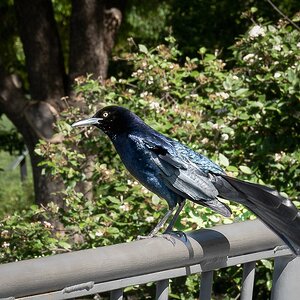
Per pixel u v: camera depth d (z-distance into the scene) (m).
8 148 13.79
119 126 4.05
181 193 3.86
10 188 17.72
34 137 10.75
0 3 11.83
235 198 3.23
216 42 10.68
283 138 6.10
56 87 11.03
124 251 2.65
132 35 12.53
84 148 6.54
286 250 3.23
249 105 6.07
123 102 6.58
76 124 4.07
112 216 5.71
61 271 2.43
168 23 11.55
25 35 11.05
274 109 5.98
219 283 5.89
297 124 6.15
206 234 2.95
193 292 5.68
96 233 5.57
